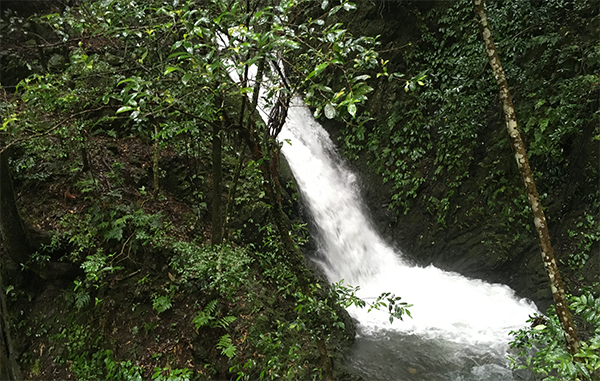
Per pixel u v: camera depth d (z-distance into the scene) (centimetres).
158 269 453
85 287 440
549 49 649
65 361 412
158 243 455
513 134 250
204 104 250
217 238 426
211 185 592
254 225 572
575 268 595
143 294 441
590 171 598
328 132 959
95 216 470
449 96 769
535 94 647
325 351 281
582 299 247
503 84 251
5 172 398
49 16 357
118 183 519
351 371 458
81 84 380
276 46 189
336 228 756
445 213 748
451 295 657
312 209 736
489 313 604
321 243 704
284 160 725
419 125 801
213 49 191
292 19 277
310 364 431
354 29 885
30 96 284
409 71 846
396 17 848
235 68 190
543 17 655
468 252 711
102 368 408
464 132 730
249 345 426
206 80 195
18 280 431
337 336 507
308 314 290
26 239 429
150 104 321
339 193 829
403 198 809
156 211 521
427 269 749
